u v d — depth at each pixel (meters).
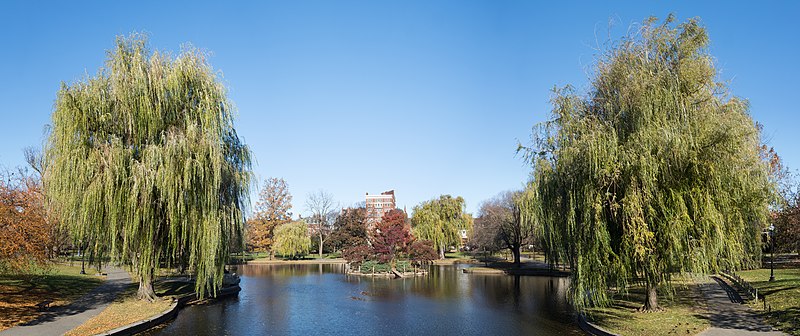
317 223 87.88
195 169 21.97
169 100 22.88
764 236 34.44
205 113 22.97
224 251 24.34
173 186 21.39
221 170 24.31
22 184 32.88
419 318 22.91
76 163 20.56
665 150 16.92
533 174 20.45
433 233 72.19
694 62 17.98
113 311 21.05
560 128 19.48
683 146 16.69
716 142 16.94
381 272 50.44
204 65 24.47
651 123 17.22
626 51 18.84
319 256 86.62
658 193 16.92
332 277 47.72
